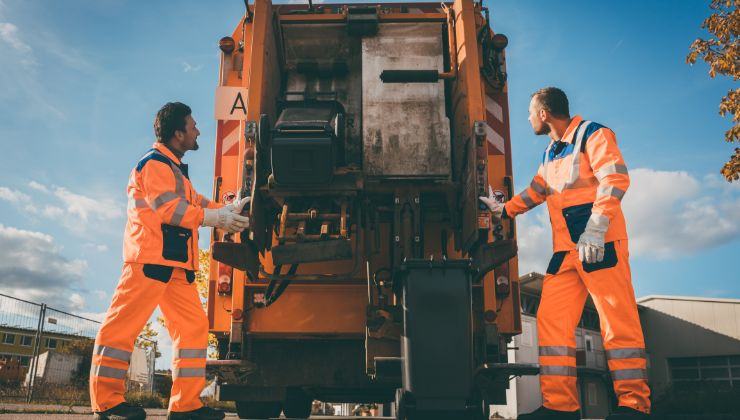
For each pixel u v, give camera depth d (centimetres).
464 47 440
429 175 449
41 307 985
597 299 290
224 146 491
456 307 318
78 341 1284
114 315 299
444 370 311
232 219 326
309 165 380
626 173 288
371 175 449
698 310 3130
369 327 364
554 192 322
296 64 514
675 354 3164
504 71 511
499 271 463
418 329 316
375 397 627
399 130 458
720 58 937
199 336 325
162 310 324
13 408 660
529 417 302
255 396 459
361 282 447
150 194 312
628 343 280
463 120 434
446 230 465
